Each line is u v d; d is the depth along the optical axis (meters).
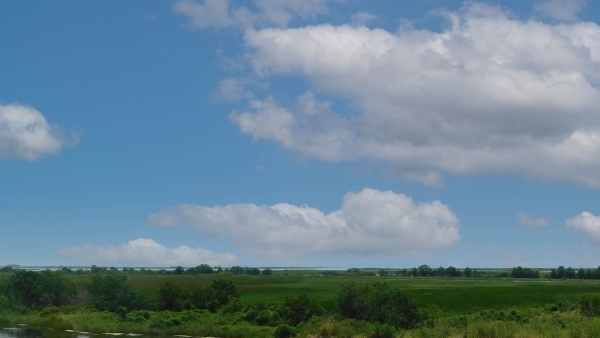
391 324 53.78
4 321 72.94
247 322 68.38
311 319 59.97
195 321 67.94
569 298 87.06
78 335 60.41
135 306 82.25
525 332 43.06
